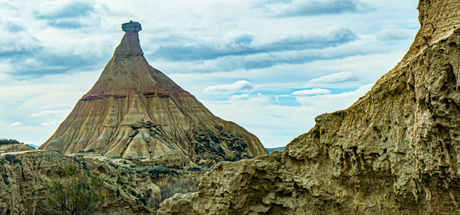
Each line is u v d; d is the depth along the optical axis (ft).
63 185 148.56
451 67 48.16
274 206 75.41
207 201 81.71
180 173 232.94
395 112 56.95
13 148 193.77
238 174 76.28
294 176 75.10
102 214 151.23
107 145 631.97
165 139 617.62
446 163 48.37
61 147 649.61
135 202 163.12
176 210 85.81
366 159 60.54
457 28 47.83
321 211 69.26
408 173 54.39
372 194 61.72
